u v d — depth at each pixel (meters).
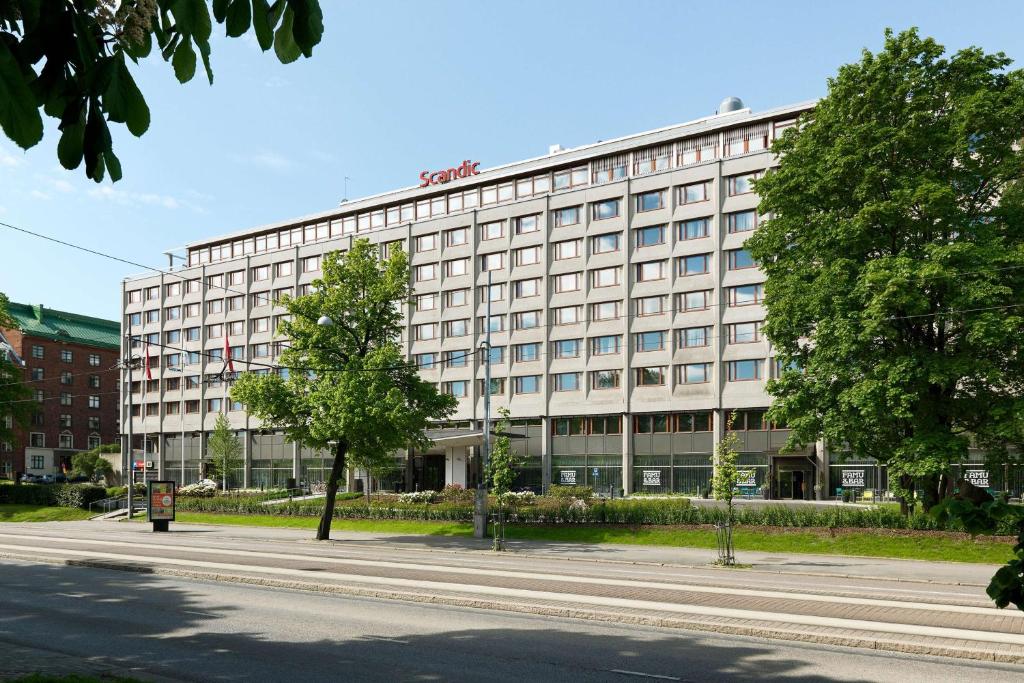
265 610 15.81
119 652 12.23
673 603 15.85
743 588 18.36
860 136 28.09
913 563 25.16
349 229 85.94
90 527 44.53
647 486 66.38
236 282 90.75
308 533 39.28
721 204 64.38
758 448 62.12
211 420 91.06
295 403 34.53
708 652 11.91
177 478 93.50
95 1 3.46
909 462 26.91
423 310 77.62
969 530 5.00
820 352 29.08
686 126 70.38
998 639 12.29
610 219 69.06
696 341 64.94
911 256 27.34
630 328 67.56
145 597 17.75
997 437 27.78
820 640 12.51
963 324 26.80
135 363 95.75
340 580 19.42
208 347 92.06
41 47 3.33
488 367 37.03
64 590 19.03
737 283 63.31
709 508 33.56
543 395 70.69
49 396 108.19
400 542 33.53
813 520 30.59
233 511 49.78
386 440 34.22
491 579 19.67
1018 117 26.89
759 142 65.88
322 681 10.33
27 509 55.41
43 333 108.00
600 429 69.00
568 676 10.52
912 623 13.75
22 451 104.12
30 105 3.22
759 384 62.09
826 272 28.39
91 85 3.43
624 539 32.81
